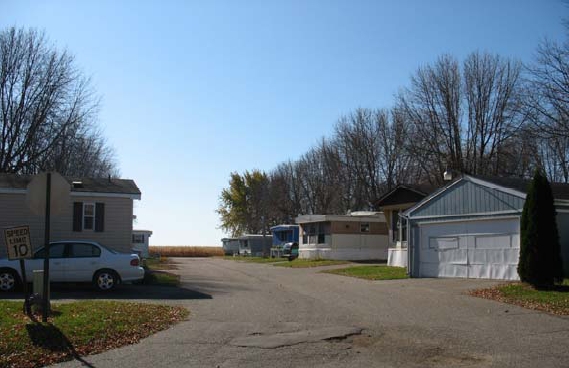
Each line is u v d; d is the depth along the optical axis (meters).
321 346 9.86
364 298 17.16
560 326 11.89
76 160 45.06
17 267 17.67
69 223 22.89
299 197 69.44
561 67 30.25
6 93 36.50
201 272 30.86
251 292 19.16
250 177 79.00
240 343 10.09
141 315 12.45
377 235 41.41
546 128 32.12
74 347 9.43
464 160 39.88
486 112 39.28
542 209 17.47
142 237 54.47
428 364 8.55
